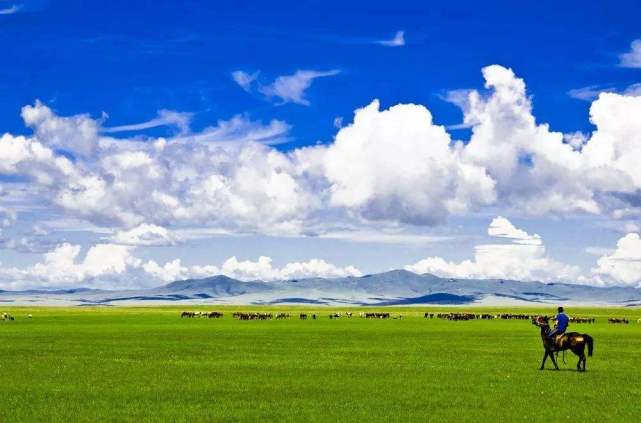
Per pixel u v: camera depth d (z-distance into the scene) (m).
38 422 30.88
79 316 199.88
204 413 33.00
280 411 33.53
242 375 46.62
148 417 32.03
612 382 43.41
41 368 50.62
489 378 45.19
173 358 58.84
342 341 83.19
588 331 116.19
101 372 48.19
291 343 78.88
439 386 41.44
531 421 31.45
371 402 36.00
